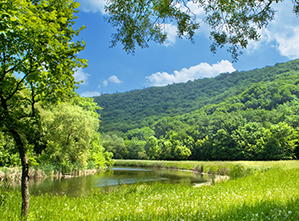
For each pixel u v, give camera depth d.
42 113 23.69
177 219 5.01
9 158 22.59
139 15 7.09
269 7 7.07
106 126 152.50
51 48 4.35
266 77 163.00
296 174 15.43
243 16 7.36
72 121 29.47
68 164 29.59
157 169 50.06
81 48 5.22
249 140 65.62
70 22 5.20
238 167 30.61
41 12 4.19
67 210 7.14
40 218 5.91
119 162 67.56
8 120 5.30
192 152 80.38
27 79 4.94
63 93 6.02
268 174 17.92
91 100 50.47
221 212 5.51
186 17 7.05
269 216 4.75
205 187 13.20
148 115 190.00
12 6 3.85
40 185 19.86
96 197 10.96
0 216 5.54
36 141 26.72
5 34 4.29
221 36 7.91
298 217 4.56
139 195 11.30
